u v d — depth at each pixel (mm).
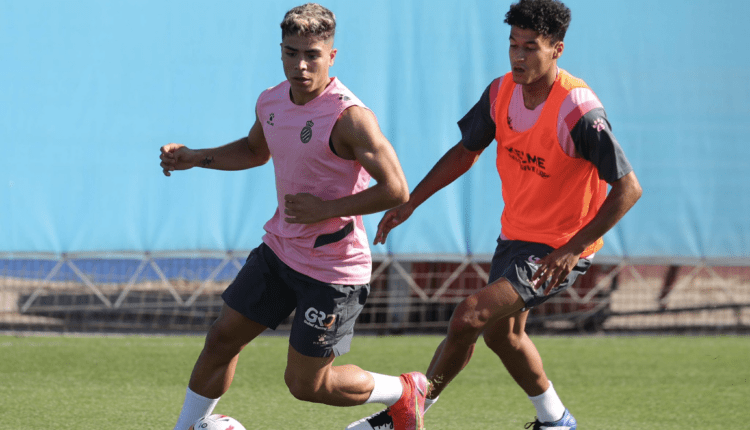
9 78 26609
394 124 27875
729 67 28719
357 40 27812
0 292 27172
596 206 13062
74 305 27453
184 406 12297
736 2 28688
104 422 15461
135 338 25250
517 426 15898
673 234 28656
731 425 16281
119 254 27125
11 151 26641
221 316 11961
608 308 28984
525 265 12680
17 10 26562
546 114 12258
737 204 28703
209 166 12922
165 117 27281
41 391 17938
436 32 28078
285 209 10852
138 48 27156
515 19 11859
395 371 21203
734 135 28703
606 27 28719
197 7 27406
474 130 13492
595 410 17438
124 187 27141
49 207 26875
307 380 11875
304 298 11562
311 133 11000
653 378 20828
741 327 29047
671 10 28703
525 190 12961
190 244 27312
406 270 28125
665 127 28656
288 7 27797
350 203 10734
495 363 22281
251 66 27688
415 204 13836
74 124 26906
